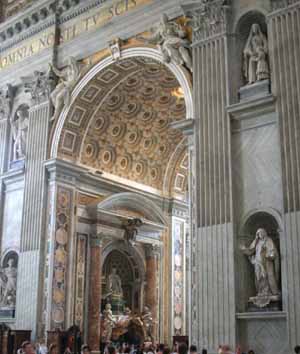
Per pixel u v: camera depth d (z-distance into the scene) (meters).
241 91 16.83
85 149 23.58
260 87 16.44
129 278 26.38
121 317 24.19
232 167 16.33
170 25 19.33
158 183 27.31
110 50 21.23
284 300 14.47
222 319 15.38
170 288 26.27
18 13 24.59
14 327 21.39
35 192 22.33
